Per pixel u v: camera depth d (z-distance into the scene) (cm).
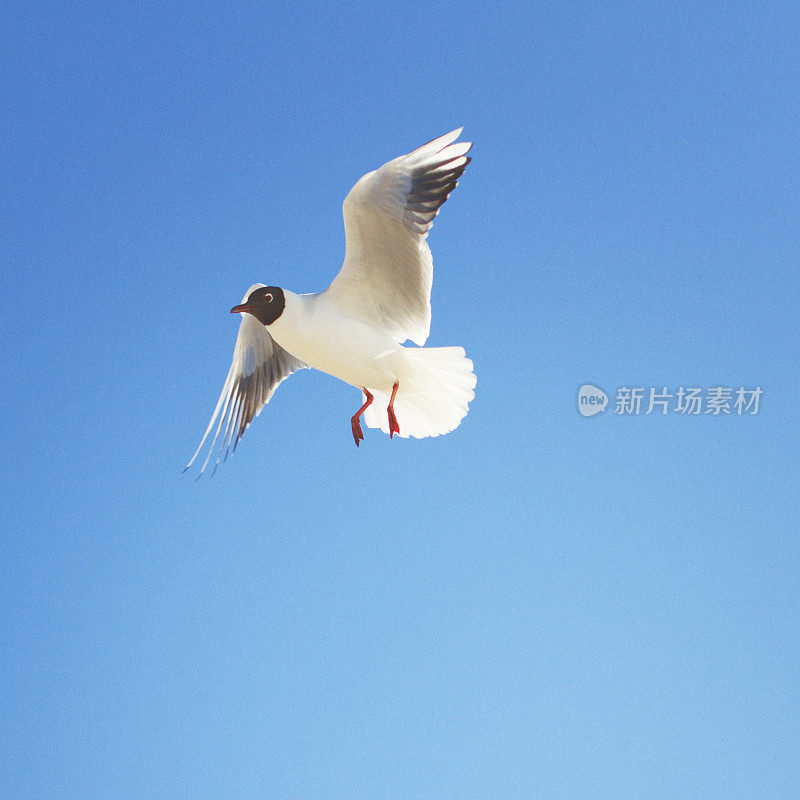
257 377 986
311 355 859
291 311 837
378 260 821
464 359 880
